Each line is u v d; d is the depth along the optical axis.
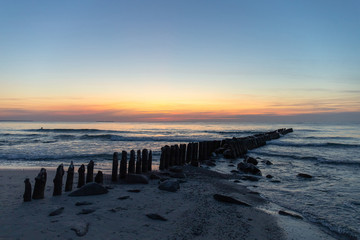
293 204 7.34
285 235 5.00
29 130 51.12
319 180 10.77
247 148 21.42
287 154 19.67
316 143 27.70
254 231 5.03
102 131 49.56
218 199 6.98
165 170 11.60
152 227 4.86
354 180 10.80
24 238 4.18
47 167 12.66
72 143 26.25
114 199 6.62
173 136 37.62
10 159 15.42
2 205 5.93
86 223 4.86
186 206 6.27
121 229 4.69
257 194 8.22
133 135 39.72
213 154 18.30
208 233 4.75
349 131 56.38
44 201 6.31
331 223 5.91
